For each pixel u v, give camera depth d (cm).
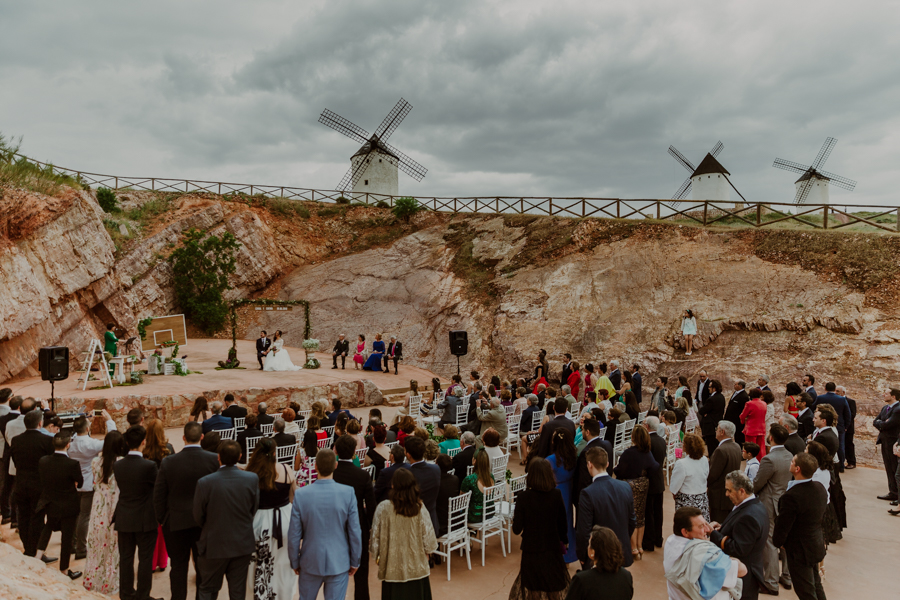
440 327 2786
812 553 549
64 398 1439
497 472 833
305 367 2244
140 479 556
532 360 2291
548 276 2652
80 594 530
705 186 4812
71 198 2108
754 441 998
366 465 700
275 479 542
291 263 3719
